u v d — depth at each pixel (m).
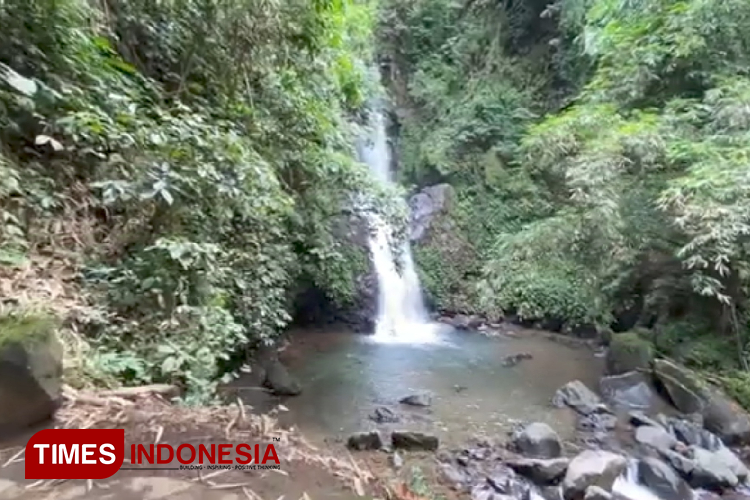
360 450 4.18
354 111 8.96
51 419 1.71
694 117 5.27
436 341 7.90
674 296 6.27
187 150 2.91
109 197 2.58
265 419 1.97
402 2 10.97
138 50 3.93
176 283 2.87
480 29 10.98
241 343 3.95
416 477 3.76
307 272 7.35
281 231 4.95
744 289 5.39
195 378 2.65
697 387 5.20
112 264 2.96
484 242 9.50
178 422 1.84
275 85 4.91
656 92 5.86
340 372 6.29
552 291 8.41
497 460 4.19
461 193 9.88
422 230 9.52
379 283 8.64
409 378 6.18
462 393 5.73
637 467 4.14
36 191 2.88
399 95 10.91
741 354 5.62
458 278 9.35
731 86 5.07
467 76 10.82
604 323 7.57
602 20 7.09
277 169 4.91
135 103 3.09
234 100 4.45
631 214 5.49
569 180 5.39
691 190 4.75
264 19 4.10
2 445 1.55
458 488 3.74
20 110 2.89
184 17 3.93
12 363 1.58
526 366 6.73
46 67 2.92
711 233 4.54
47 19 2.95
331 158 5.62
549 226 6.00
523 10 10.70
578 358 7.09
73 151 3.01
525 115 10.09
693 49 5.36
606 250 5.74
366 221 7.41
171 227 3.05
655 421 4.92
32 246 2.75
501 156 9.97
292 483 1.52
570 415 5.18
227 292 3.68
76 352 2.26
